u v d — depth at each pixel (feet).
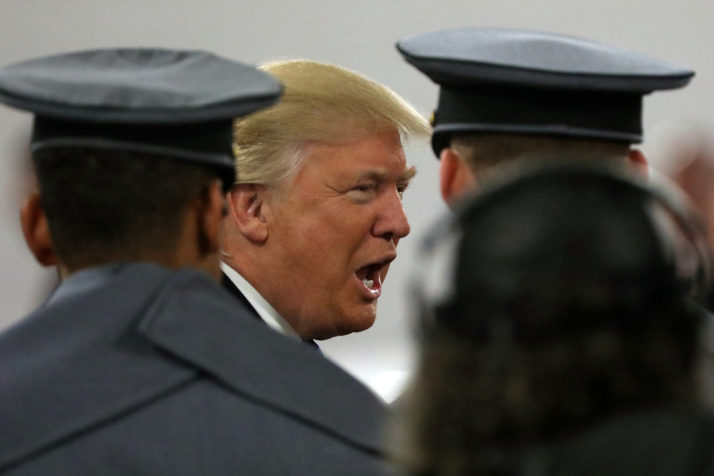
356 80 30.76
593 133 26.55
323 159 30.40
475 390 13.89
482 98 26.73
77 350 19.51
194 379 19.58
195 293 20.24
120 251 20.21
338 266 30.68
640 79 26.50
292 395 19.76
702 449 13.29
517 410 13.67
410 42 27.84
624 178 14.02
